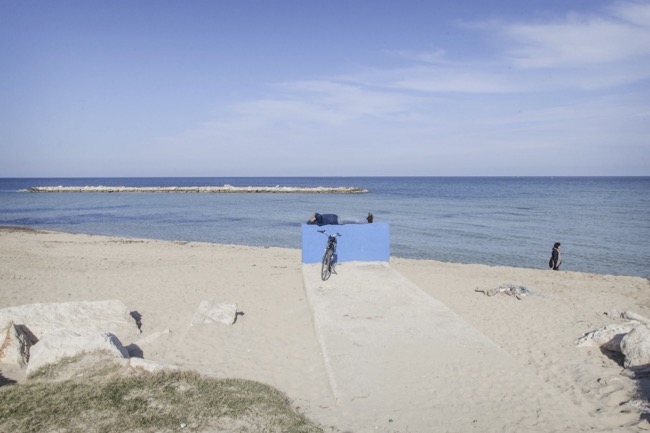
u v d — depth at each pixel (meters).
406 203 64.19
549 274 17.12
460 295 12.93
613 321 10.53
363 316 8.73
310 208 55.44
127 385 5.84
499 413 5.45
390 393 5.88
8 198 76.50
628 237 30.86
